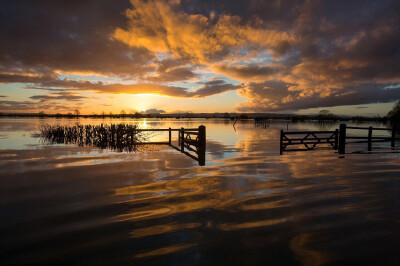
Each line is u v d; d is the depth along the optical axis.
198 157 11.30
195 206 5.30
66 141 19.22
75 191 6.40
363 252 3.43
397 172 8.67
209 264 3.17
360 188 6.65
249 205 5.35
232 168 9.37
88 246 3.64
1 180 7.48
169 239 3.84
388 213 4.86
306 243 3.69
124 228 4.24
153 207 5.25
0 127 36.75
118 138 17.00
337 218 4.62
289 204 5.41
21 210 5.09
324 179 7.66
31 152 13.45
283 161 10.93
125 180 7.52
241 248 3.56
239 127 47.66
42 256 3.39
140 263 3.20
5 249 3.58
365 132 36.38
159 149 15.52
